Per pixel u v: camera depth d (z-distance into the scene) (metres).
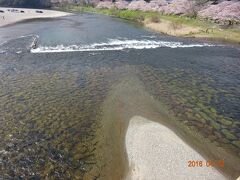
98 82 26.50
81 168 14.27
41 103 21.91
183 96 23.19
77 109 20.88
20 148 16.02
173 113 20.11
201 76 28.50
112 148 15.82
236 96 23.28
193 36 50.47
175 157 14.77
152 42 45.69
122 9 95.19
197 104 21.64
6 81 26.88
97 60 34.38
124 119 19.22
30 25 64.88
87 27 61.22
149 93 23.81
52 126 18.42
